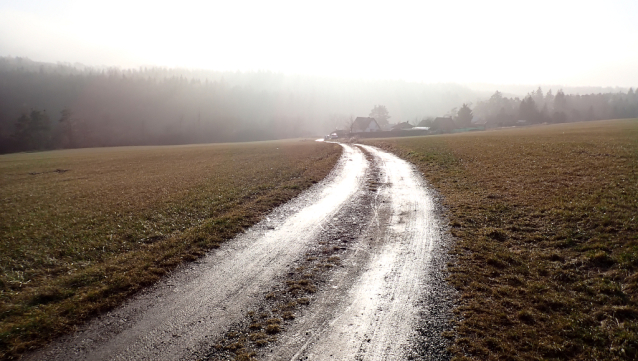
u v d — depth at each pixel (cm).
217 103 17975
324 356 676
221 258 1185
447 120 11888
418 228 1400
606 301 798
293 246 1273
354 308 842
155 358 693
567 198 1521
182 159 5088
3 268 1147
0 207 2195
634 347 649
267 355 685
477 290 894
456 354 668
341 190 2198
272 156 4722
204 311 857
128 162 5031
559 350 661
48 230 1577
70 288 984
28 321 815
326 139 10506
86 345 739
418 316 797
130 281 1009
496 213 1483
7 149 10462
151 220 1672
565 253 1054
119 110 16175
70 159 5969
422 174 2612
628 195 1431
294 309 849
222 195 2136
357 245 1254
